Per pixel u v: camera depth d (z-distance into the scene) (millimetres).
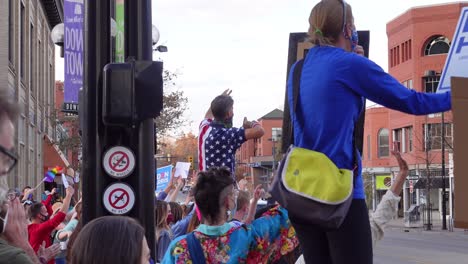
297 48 4383
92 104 6816
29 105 33312
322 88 3580
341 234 3545
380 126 63656
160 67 6629
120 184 6734
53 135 44844
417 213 48094
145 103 6578
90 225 2930
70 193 8930
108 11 6902
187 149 80875
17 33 29047
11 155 2820
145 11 7086
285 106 4035
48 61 44438
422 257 24578
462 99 3127
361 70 3502
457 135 3086
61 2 44000
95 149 6766
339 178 3439
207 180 4582
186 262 4438
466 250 28078
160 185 12789
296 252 4809
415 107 3406
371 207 61750
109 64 6559
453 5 52000
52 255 6953
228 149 5578
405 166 5000
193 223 5980
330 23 3703
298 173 3498
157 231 8000
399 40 56531
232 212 5785
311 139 3631
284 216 4590
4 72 25625
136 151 6781
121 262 2826
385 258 24156
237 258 4445
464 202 3021
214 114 5723
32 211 8977
